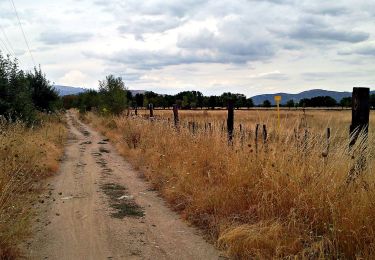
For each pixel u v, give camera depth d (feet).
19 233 17.70
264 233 17.46
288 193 19.58
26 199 22.53
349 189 17.24
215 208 21.97
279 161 22.17
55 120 106.32
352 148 18.72
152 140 48.16
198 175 27.94
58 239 18.78
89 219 22.20
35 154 36.29
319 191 17.99
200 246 17.95
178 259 16.46
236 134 31.76
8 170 24.56
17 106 60.70
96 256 16.72
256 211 20.25
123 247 17.81
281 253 15.75
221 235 18.08
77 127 122.31
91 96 201.46
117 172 38.52
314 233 16.94
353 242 14.92
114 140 69.46
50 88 112.47
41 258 16.35
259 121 31.68
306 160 20.79
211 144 32.01
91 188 30.81
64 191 29.60
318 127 27.04
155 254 17.01
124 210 24.22
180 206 24.39
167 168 32.81
